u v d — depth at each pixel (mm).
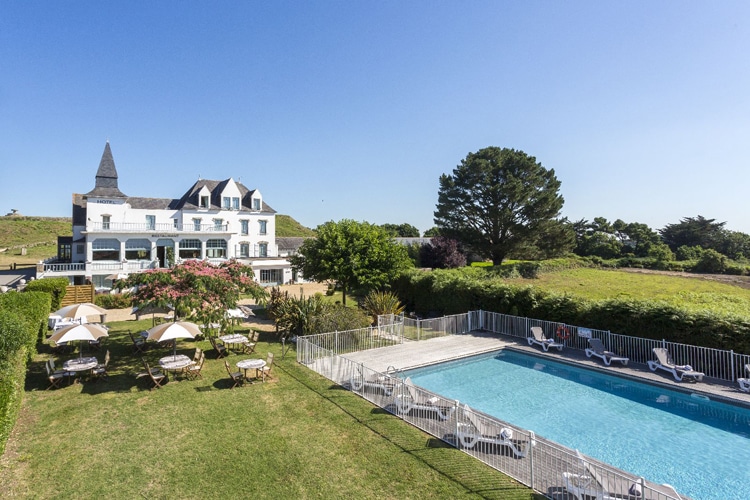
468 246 51281
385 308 25141
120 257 44562
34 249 73625
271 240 56156
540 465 8906
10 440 10156
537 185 49438
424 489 8195
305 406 12547
